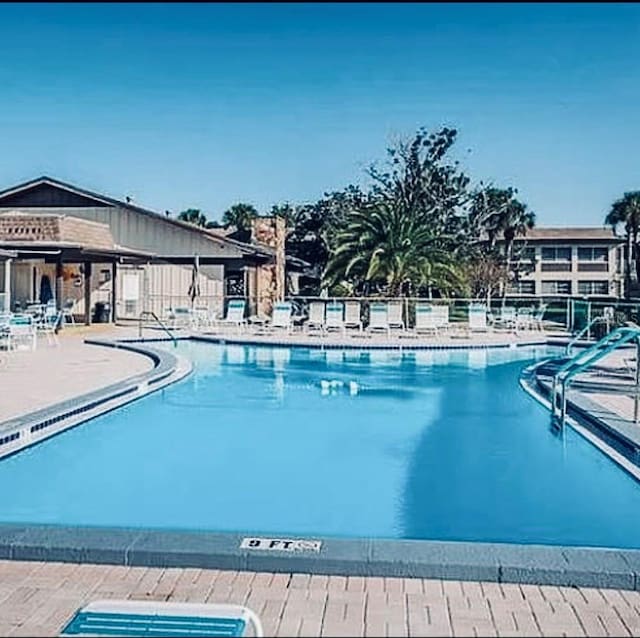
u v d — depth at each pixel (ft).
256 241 119.24
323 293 104.42
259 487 27.84
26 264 94.84
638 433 30.71
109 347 68.28
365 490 27.55
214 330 86.58
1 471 28.68
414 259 96.78
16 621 14.35
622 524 24.20
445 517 24.76
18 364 54.34
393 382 54.24
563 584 16.11
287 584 16.19
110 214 109.91
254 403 45.09
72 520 24.38
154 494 26.99
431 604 15.19
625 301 92.22
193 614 12.37
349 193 158.71
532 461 31.42
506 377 56.75
